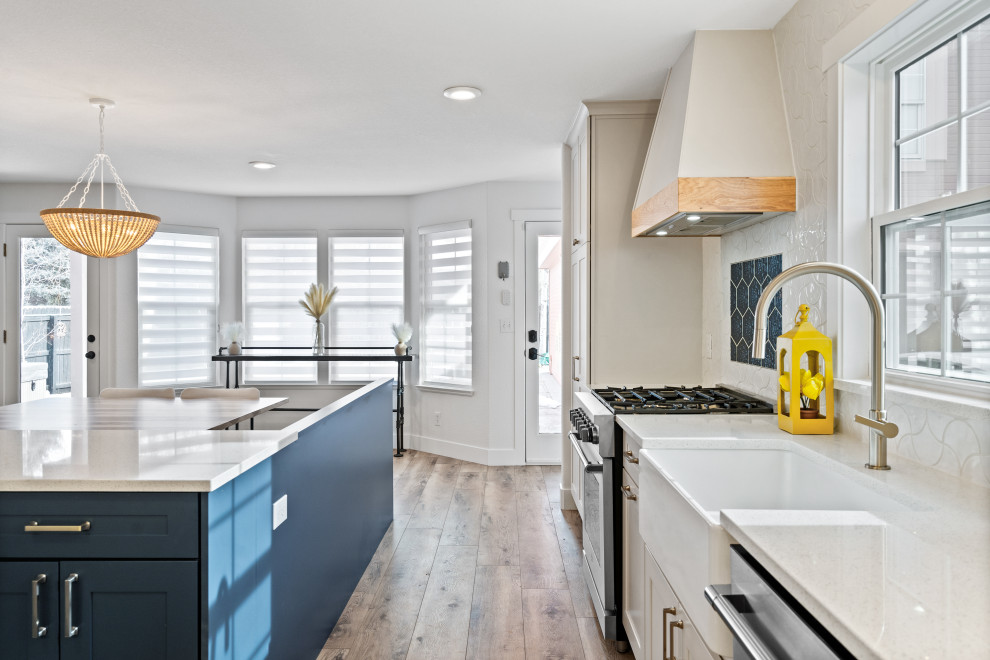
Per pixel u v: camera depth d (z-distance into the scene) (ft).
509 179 17.98
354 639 8.59
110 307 18.51
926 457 5.44
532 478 16.80
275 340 20.70
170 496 5.18
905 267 6.34
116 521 5.19
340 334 20.56
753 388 9.26
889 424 5.13
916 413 5.57
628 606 7.87
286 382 20.61
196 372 19.93
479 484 16.22
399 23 8.49
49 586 5.19
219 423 10.48
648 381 11.39
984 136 5.31
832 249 6.94
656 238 11.41
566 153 14.24
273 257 20.74
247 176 17.51
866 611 2.59
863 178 6.82
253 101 11.46
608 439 8.21
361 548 10.64
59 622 5.20
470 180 18.12
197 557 5.16
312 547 7.96
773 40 8.65
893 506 4.58
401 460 18.89
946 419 5.18
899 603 2.67
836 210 6.86
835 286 6.90
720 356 10.59
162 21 8.38
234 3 7.91
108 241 11.18
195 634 5.16
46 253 18.43
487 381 18.38
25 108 11.74
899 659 2.23
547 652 8.25
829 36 7.06
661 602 6.01
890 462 5.58
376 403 11.93
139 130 13.17
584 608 9.48
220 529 5.38
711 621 4.13
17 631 5.21
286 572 7.00
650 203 9.29
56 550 5.21
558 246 20.74
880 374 5.23
